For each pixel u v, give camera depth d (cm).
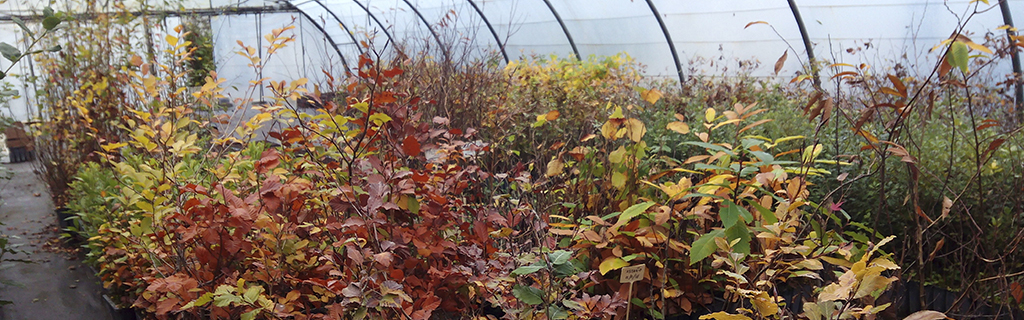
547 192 263
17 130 920
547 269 170
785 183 214
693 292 244
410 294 188
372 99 197
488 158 341
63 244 516
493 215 204
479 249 196
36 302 398
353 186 197
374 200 177
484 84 443
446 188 220
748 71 695
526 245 228
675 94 604
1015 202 268
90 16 514
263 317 221
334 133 217
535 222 208
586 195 253
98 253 336
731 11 725
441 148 237
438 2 960
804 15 670
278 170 224
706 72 810
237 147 378
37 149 619
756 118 407
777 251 186
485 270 190
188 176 290
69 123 540
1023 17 538
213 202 222
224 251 227
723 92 566
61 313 384
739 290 148
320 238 229
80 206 377
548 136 464
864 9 627
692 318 245
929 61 611
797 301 253
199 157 366
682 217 204
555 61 755
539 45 1030
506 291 188
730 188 193
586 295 174
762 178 173
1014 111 388
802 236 239
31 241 529
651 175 215
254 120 275
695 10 759
